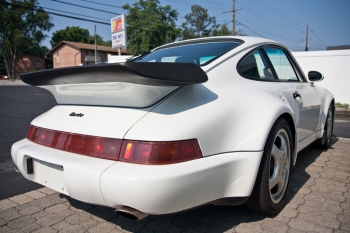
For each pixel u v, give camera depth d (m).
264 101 2.35
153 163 1.73
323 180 3.31
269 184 2.35
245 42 2.77
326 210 2.58
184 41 3.18
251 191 2.13
